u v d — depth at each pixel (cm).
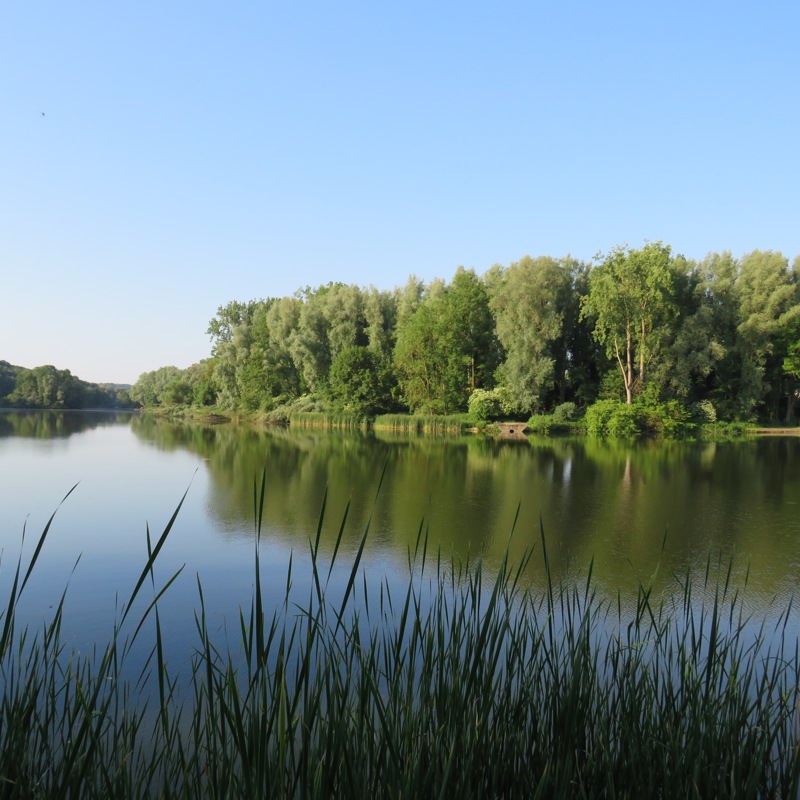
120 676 467
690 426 3253
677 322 3572
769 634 545
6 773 222
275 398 5000
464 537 982
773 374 3744
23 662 461
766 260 3628
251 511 1186
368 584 710
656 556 871
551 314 3503
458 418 3709
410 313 4644
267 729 202
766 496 1385
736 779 238
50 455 2189
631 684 276
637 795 238
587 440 3056
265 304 6344
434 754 223
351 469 1862
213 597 687
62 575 775
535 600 626
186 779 220
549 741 263
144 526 1054
